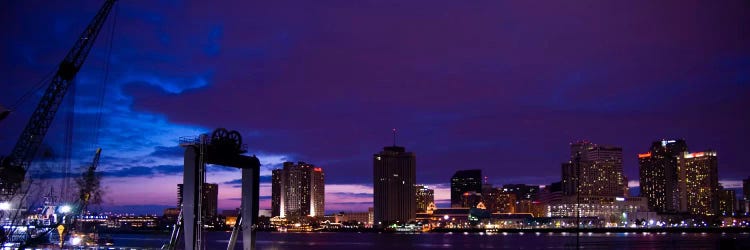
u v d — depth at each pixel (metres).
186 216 78.31
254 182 87.69
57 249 120.69
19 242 120.19
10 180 128.62
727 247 140.12
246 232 86.94
